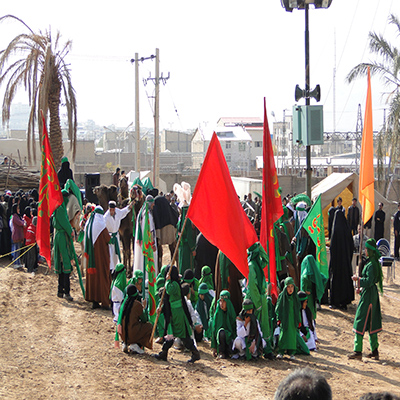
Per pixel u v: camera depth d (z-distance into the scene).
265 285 10.10
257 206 21.11
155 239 12.67
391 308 14.85
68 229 12.52
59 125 25.64
